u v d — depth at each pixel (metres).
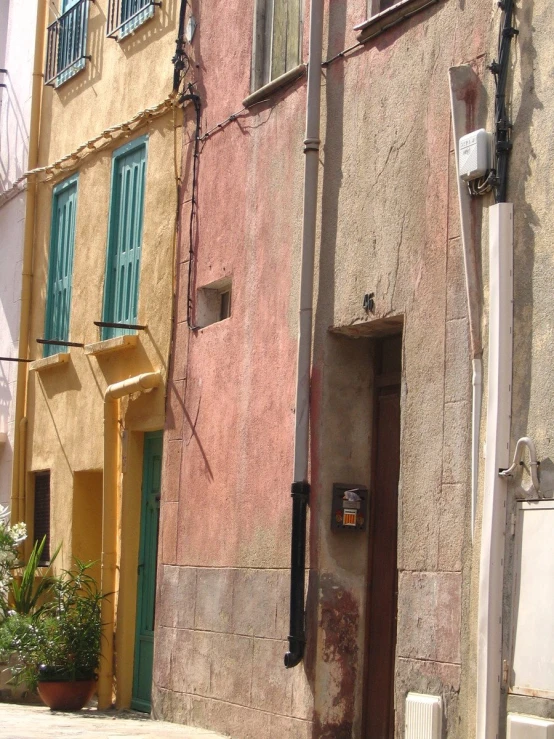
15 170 15.96
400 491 8.00
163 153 11.90
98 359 12.87
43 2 15.50
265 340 9.77
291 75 9.72
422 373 7.91
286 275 9.56
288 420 9.32
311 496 8.92
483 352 7.34
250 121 10.34
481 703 6.90
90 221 13.50
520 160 7.19
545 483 6.74
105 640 11.78
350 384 9.01
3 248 16.23
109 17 13.49
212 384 10.56
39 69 15.41
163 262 11.66
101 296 12.98
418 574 7.75
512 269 7.15
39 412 14.50
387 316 8.31
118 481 12.09
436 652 7.50
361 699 8.75
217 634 10.05
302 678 8.77
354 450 8.98
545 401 6.80
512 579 6.88
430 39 8.16
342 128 8.98
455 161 7.75
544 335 6.87
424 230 8.02
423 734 7.44
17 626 11.98
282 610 9.16
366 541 8.94
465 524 7.38
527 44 7.23
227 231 10.57
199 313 10.95
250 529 9.72
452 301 7.70
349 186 8.83
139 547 11.85
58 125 14.73
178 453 11.03
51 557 13.32
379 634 8.70
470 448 7.42
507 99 7.34
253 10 10.48
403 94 8.37
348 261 8.76
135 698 11.59
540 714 6.56
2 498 15.41
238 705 9.60
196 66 11.40
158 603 11.07
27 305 15.09
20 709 11.77
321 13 9.29
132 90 12.78
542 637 6.62
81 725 10.33
